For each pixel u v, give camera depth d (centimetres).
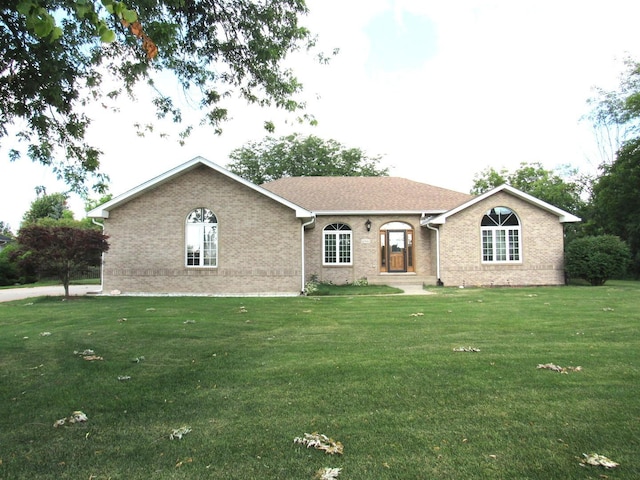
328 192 2389
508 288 1844
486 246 2039
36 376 555
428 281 2061
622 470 301
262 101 946
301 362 606
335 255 2194
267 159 4088
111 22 632
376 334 810
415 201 2273
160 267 1731
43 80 622
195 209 1747
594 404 428
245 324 937
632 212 2808
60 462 324
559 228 2036
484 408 421
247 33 833
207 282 1731
